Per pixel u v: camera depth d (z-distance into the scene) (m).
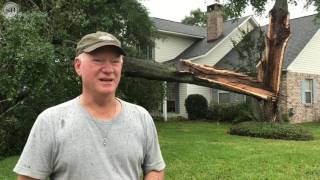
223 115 23.50
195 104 25.05
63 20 10.61
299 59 23.25
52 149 2.29
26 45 8.75
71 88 11.10
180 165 8.79
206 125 20.39
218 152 10.40
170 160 9.36
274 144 12.12
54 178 2.34
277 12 15.00
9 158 10.55
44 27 10.10
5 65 8.91
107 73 2.36
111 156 2.31
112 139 2.33
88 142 2.29
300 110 23.20
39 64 8.75
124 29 15.79
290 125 14.55
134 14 15.66
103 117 2.37
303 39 24.02
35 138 2.30
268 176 7.74
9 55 8.74
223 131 16.75
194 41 27.66
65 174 2.29
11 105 10.99
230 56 26.19
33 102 10.95
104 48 2.32
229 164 8.89
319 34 24.41
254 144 12.08
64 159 2.27
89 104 2.38
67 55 10.50
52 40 10.62
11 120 10.84
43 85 9.25
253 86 14.97
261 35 16.39
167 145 11.71
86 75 2.37
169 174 7.94
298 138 13.87
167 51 26.22
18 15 9.37
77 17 10.70
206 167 8.55
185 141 12.88
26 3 11.49
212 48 25.50
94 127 2.32
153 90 16.80
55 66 9.63
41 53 8.73
